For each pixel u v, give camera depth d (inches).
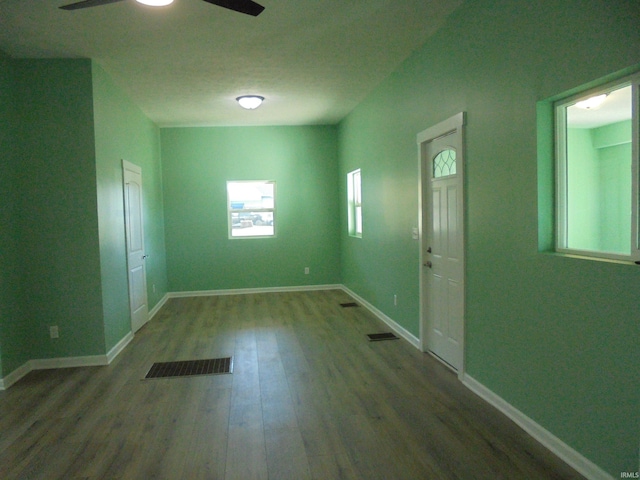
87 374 150.6
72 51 149.0
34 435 108.2
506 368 111.6
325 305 255.3
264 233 304.3
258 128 297.3
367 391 130.5
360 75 189.9
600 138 86.7
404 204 180.4
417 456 95.0
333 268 308.7
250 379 142.9
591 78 81.0
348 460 94.5
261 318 228.1
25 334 155.8
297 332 198.8
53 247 156.5
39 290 156.6
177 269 293.4
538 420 99.7
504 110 108.1
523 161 101.3
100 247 159.5
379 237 216.7
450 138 140.4
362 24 136.6
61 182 155.8
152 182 257.9
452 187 141.1
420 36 148.2
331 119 283.1
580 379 86.1
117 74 175.3
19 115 154.0
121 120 193.8
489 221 117.0
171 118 259.4
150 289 238.7
